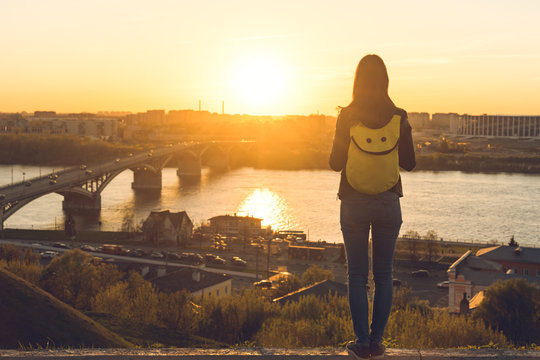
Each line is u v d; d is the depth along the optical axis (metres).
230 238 118.25
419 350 5.14
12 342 28.70
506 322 41.59
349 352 5.05
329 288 52.12
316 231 123.44
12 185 128.12
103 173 152.00
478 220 127.06
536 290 42.81
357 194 4.92
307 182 198.75
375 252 5.07
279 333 29.52
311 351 5.11
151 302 41.34
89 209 145.50
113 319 37.56
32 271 54.78
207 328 40.06
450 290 58.78
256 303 40.81
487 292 43.72
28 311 31.56
